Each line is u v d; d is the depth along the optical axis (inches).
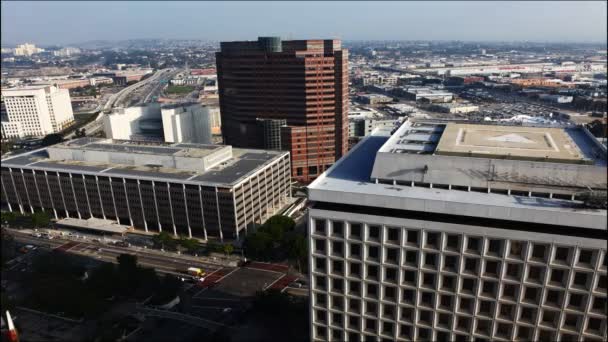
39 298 6146.7
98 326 5605.3
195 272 6958.7
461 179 3449.8
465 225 3085.6
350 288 3597.4
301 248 6958.7
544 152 3545.8
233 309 6018.7
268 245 7308.1
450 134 4192.9
